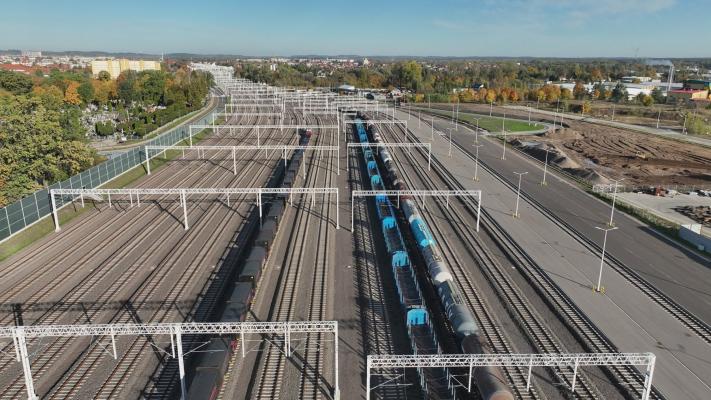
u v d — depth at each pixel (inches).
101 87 7450.8
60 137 2960.1
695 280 2036.2
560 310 1797.5
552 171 3971.5
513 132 5856.3
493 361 1286.9
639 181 3639.3
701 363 1497.3
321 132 5792.3
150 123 5438.0
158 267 2129.7
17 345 1352.1
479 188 3447.3
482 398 1226.0
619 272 2107.5
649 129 5920.3
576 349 1567.4
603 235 2532.0
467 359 1202.6
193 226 2625.5
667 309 1811.0
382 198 2901.1
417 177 3799.2
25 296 1866.4
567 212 2906.0
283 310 1768.0
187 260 2204.7
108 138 4950.8
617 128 6038.4
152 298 1865.2
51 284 1963.6
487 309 1807.3
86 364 1467.8
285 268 2111.2
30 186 2723.9
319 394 1348.4
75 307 1793.8
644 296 1900.8
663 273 2097.7
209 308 1800.0
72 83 7249.0
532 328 1688.0
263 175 3782.0
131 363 1475.1
